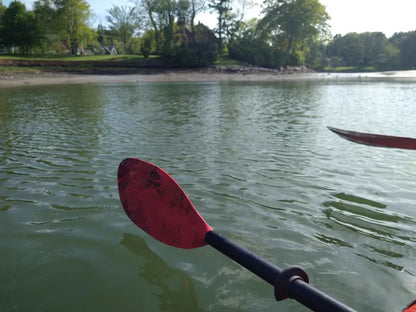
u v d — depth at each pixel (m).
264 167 4.89
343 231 2.97
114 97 16.16
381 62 85.50
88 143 6.40
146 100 14.89
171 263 2.48
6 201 3.58
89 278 2.30
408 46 84.56
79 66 37.94
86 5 48.69
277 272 1.46
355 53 84.69
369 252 2.63
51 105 12.76
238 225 3.05
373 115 10.19
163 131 7.68
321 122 8.98
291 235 2.88
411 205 3.54
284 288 1.40
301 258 2.53
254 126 8.38
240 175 4.51
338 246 2.72
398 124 8.54
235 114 10.55
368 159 5.35
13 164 4.95
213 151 5.84
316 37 59.06
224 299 2.09
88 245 2.72
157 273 2.36
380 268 2.41
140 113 10.70
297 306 2.00
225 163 5.09
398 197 3.76
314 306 1.28
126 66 40.56
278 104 13.52
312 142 6.59
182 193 2.28
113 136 7.07
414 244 2.76
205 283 2.25
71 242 2.76
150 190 2.50
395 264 2.47
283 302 2.04
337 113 10.72
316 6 55.88
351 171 4.72
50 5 47.25
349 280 2.26
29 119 9.34
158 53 49.50
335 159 5.36
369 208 3.46
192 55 43.81
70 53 53.69
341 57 86.50
